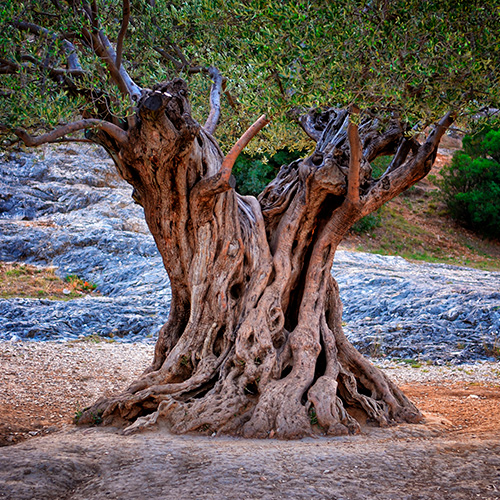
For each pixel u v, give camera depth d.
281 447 5.98
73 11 7.55
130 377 11.39
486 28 6.13
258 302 8.20
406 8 6.19
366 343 14.87
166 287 20.08
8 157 8.93
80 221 26.89
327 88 6.11
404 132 8.20
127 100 7.25
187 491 4.70
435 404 9.29
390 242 33.72
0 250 23.75
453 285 19.31
